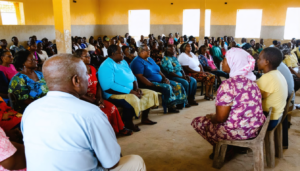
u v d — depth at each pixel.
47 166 1.05
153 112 3.84
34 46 5.33
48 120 1.04
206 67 5.12
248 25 11.80
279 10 10.98
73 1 10.63
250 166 2.24
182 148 2.61
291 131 3.04
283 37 11.16
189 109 4.00
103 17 12.95
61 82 1.13
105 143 1.16
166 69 4.12
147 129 3.14
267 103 2.01
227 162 2.32
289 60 4.16
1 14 7.69
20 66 2.30
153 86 3.55
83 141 1.09
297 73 4.17
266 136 2.18
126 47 4.34
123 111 3.04
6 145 1.04
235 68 1.83
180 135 2.95
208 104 4.28
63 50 3.35
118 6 12.64
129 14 12.76
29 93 2.32
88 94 2.67
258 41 11.59
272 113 2.03
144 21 12.94
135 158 1.46
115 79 2.96
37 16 8.84
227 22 11.77
